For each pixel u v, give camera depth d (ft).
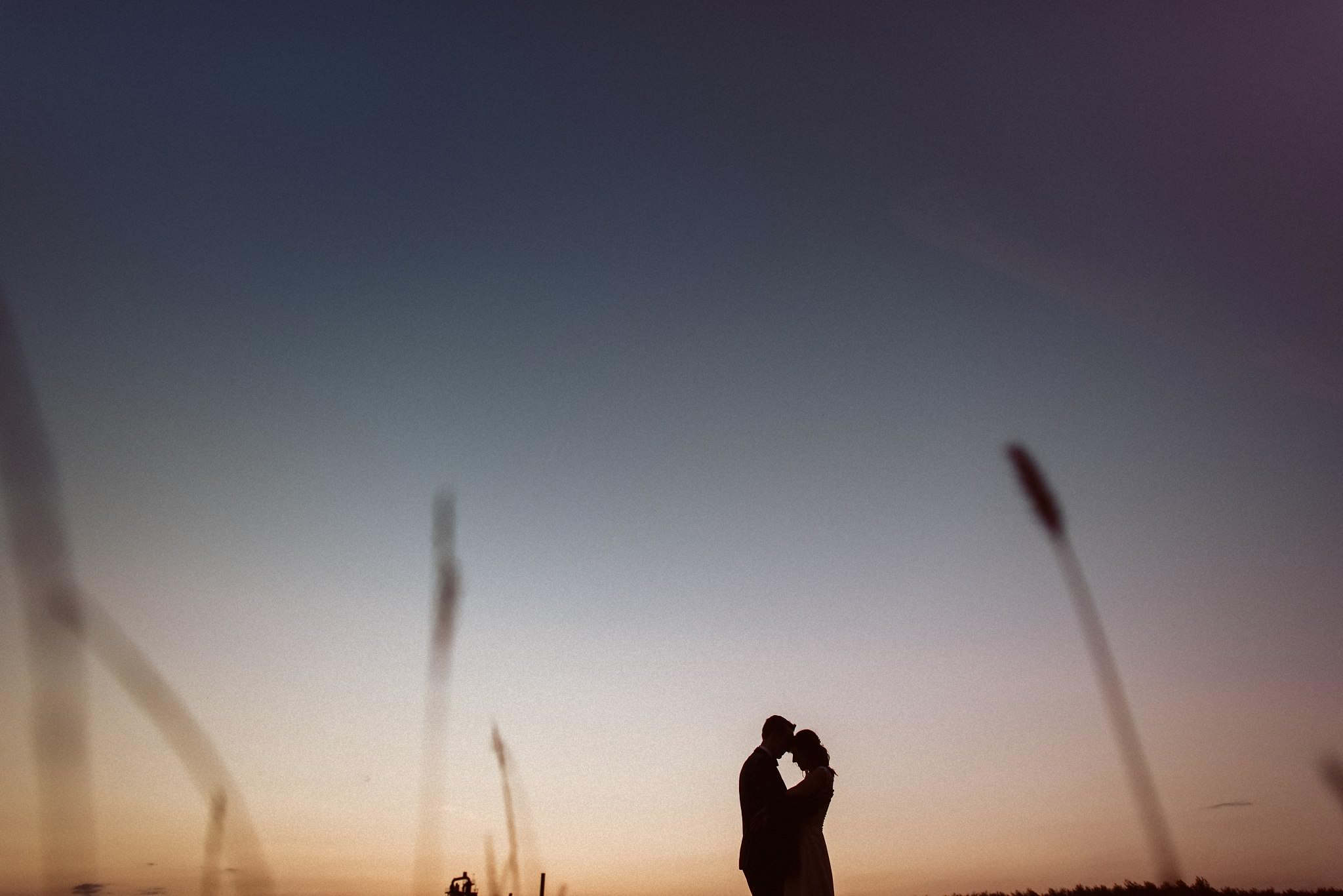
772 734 31.71
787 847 29.76
